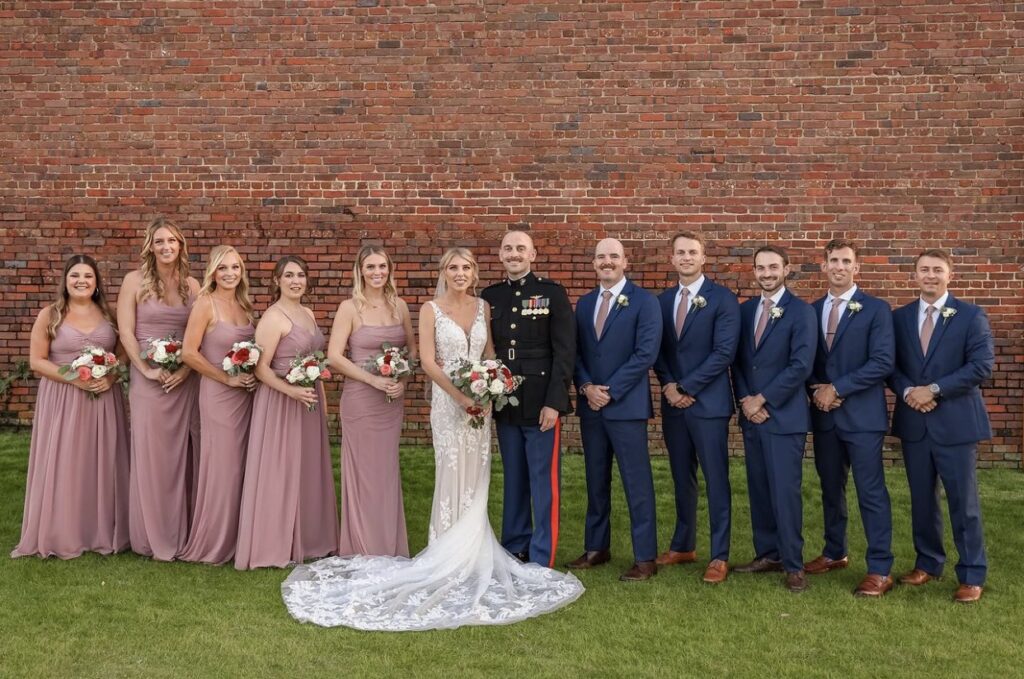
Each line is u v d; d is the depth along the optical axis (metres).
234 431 5.36
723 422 5.12
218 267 5.32
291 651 4.05
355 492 5.39
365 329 5.38
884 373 4.88
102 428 5.47
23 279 8.34
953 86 7.81
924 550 5.06
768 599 4.78
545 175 8.09
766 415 4.99
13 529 5.92
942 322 4.88
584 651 4.07
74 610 4.51
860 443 4.93
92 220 8.28
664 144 8.01
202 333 5.30
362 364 5.36
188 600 4.69
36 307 8.36
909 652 4.09
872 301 5.01
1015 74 7.76
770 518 5.25
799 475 5.00
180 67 8.18
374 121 8.14
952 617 4.52
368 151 8.16
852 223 7.93
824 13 7.86
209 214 8.25
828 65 7.88
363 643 4.14
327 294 8.24
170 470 5.44
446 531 5.16
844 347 4.99
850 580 5.12
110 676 3.78
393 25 8.09
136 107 8.21
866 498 4.95
